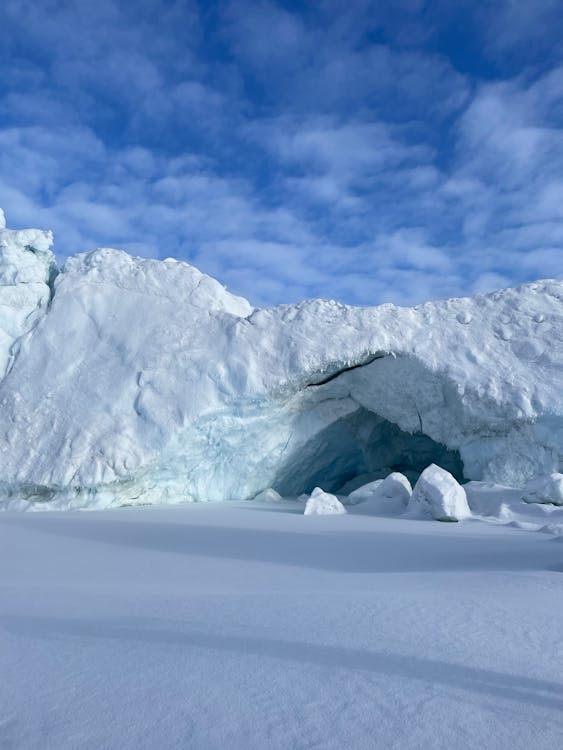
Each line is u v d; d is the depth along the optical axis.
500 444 13.30
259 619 3.29
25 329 15.38
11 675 2.37
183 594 4.25
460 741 1.79
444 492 10.39
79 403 13.64
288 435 14.54
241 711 2.00
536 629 3.07
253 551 6.86
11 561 6.21
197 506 12.70
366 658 2.55
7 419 13.59
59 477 12.27
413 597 3.91
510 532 8.65
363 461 16.92
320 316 14.73
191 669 2.41
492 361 13.95
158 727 1.88
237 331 14.54
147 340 14.60
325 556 6.51
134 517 10.34
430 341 14.38
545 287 15.71
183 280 16.03
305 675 2.33
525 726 1.90
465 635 2.94
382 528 8.91
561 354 13.78
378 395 14.75
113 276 16.02
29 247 15.88
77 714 1.98
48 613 3.59
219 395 13.41
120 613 3.54
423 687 2.21
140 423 13.11
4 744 1.76
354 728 1.87
